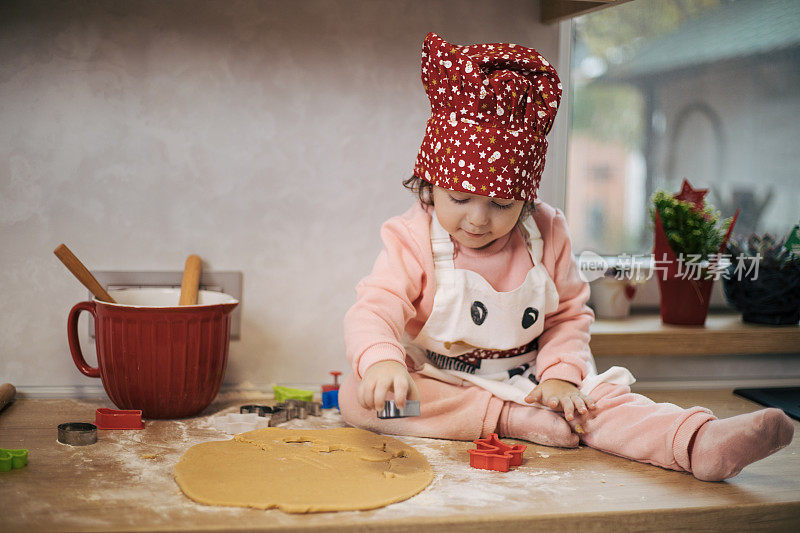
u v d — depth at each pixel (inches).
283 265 54.6
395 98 55.0
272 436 42.2
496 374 47.0
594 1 50.0
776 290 60.2
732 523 34.5
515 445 41.5
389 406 37.4
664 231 60.3
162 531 29.8
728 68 65.4
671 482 37.5
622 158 64.3
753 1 64.9
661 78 64.2
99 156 51.7
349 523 31.0
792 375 62.1
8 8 49.8
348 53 54.1
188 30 51.9
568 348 46.4
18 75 50.4
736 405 53.7
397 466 38.1
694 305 60.2
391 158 55.3
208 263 53.6
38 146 51.0
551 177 58.9
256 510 32.1
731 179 66.8
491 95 40.9
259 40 52.9
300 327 55.2
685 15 63.9
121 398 45.8
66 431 41.1
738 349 58.8
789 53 66.3
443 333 45.7
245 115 53.2
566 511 33.1
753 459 36.6
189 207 53.1
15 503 32.5
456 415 44.1
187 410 46.4
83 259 52.1
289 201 54.3
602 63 62.9
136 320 44.0
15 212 51.2
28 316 51.9
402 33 54.6
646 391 57.6
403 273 44.8
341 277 55.4
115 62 51.3
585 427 42.7
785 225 67.3
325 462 38.2
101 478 35.9
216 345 46.4
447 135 42.1
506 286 46.1
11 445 40.9
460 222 42.9
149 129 52.1
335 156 54.6
